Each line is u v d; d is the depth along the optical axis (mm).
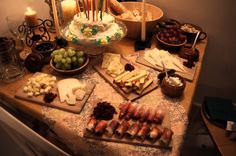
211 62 1459
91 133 777
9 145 1342
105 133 776
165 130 765
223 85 1533
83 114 845
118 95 918
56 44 1139
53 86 942
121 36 1080
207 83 1568
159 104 882
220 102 1251
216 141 1089
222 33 1316
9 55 1006
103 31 1056
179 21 1366
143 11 1086
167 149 741
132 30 1201
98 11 1076
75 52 1003
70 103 864
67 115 841
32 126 1020
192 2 1271
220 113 1182
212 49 1399
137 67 1043
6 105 984
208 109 1211
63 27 1172
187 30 1208
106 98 906
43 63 1027
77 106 858
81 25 1046
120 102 885
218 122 1154
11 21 1177
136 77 932
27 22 1174
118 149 744
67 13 1199
